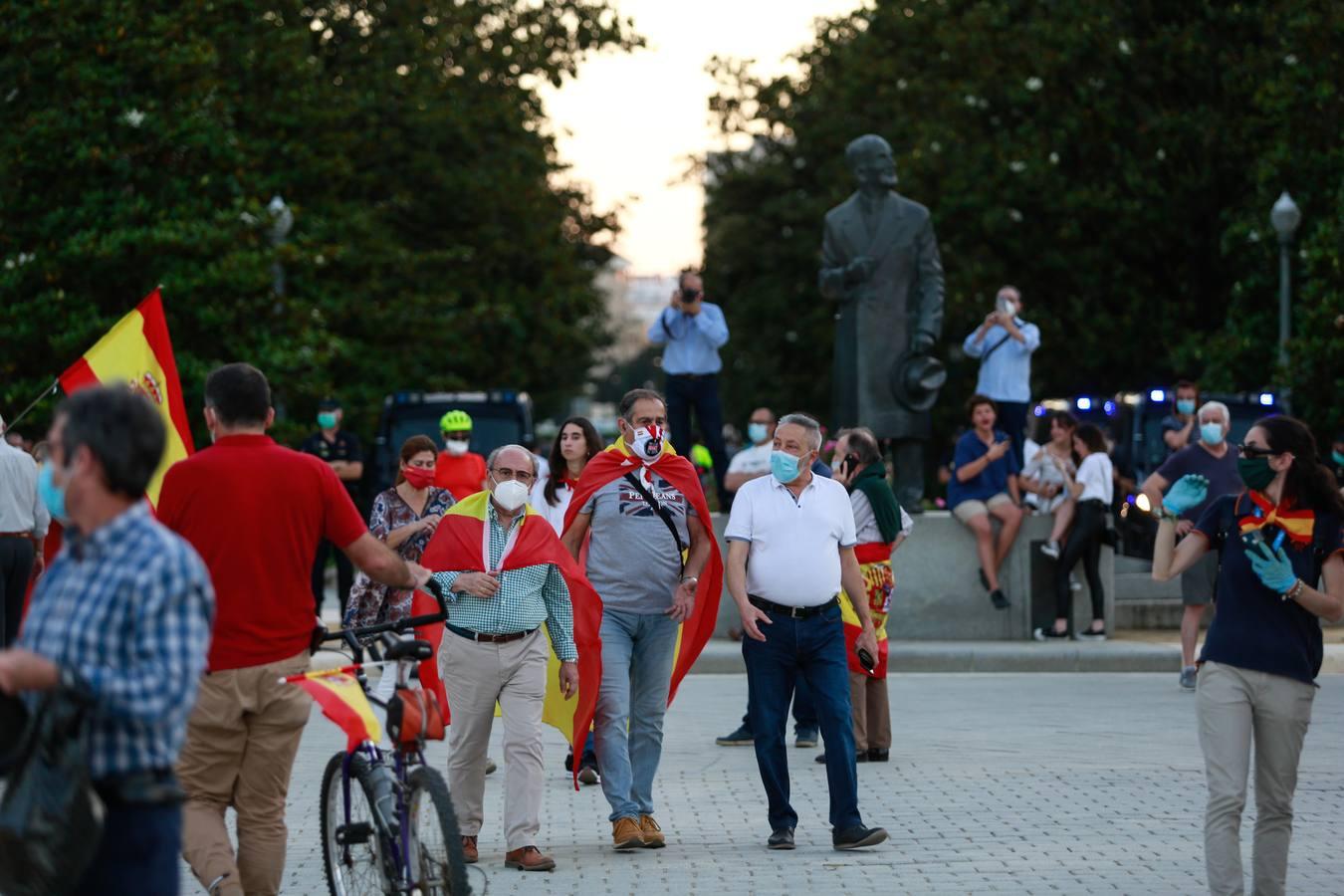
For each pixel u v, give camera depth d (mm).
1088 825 9281
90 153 23844
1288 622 6895
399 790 6359
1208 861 6871
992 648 17500
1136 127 34000
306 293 29844
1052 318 36125
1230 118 33125
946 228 36812
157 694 4223
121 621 4242
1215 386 31000
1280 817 6961
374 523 11258
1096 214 34375
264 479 6289
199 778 6363
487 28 40375
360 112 36219
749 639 8859
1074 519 18141
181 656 4266
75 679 4203
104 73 24125
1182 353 32969
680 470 9195
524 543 8461
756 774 11234
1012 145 34844
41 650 4250
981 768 11273
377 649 6773
